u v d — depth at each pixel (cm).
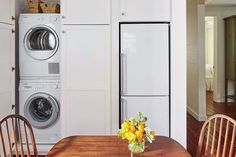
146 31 318
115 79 324
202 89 555
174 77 311
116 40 321
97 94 325
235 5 671
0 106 301
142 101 322
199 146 175
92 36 321
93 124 326
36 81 349
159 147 167
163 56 320
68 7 320
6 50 310
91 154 153
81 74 323
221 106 683
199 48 554
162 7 320
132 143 143
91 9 320
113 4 321
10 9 317
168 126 324
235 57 658
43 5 354
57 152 157
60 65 324
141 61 320
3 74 305
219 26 715
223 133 411
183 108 311
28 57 347
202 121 548
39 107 361
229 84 738
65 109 325
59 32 343
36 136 350
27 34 344
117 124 326
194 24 580
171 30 314
